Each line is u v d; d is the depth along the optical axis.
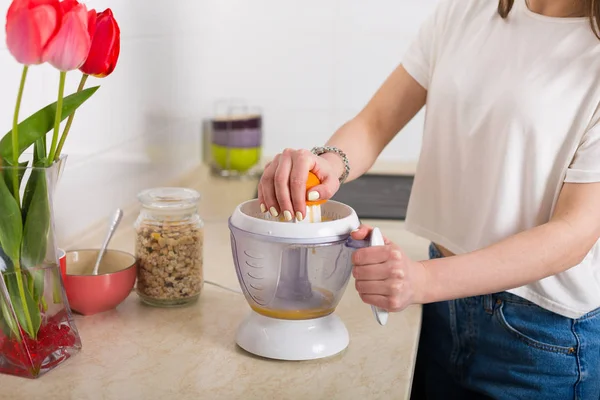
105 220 1.56
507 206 1.23
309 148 2.41
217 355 1.06
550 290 1.24
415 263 1.01
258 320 1.08
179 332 1.13
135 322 1.17
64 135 1.01
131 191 1.70
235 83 2.36
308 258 1.03
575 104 1.17
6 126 1.16
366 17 2.31
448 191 1.35
